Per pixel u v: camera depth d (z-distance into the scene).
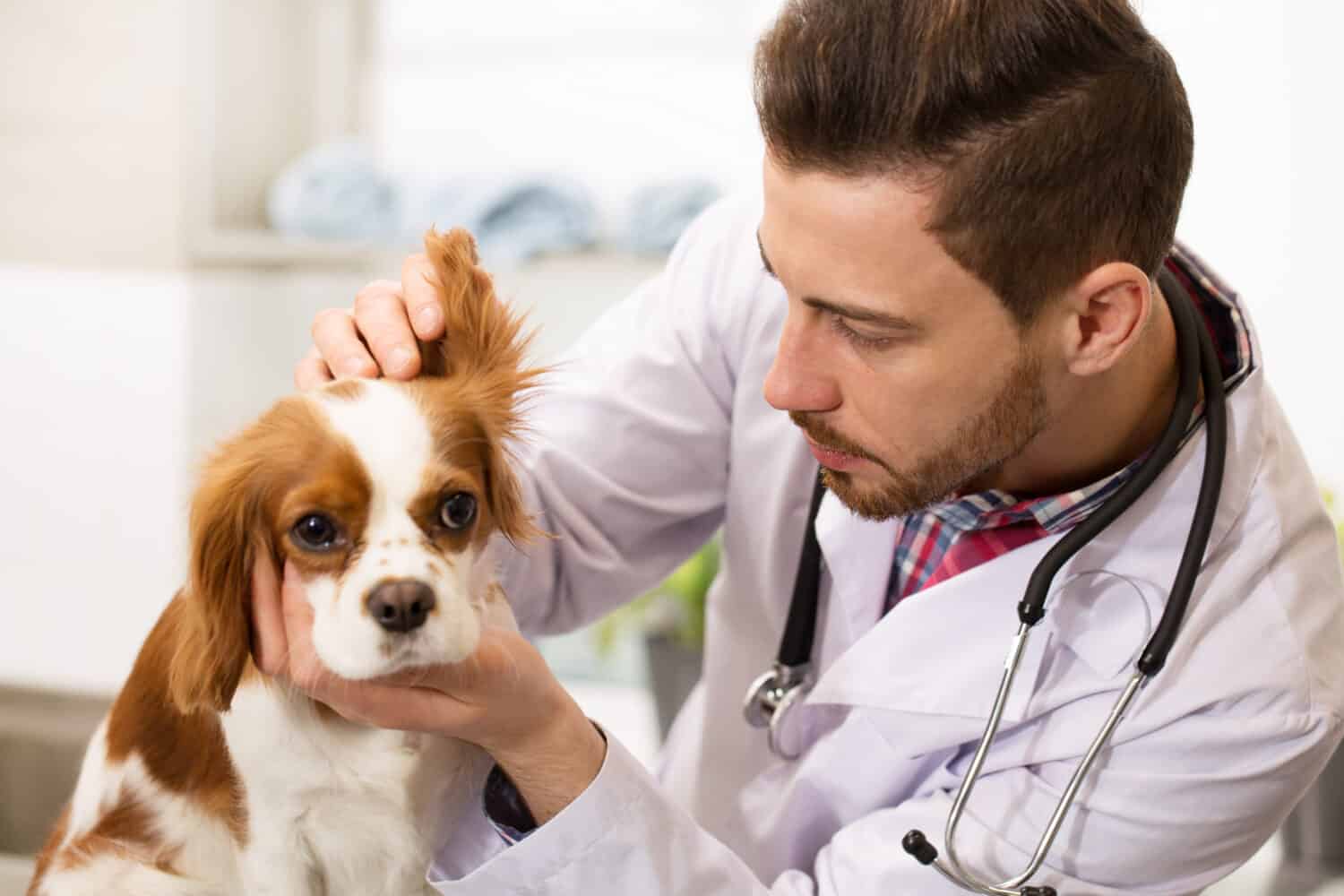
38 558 2.47
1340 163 2.03
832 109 0.80
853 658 1.08
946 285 0.83
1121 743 0.97
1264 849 1.80
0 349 2.42
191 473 0.99
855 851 1.01
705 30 2.44
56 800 2.27
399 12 2.54
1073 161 0.82
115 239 2.34
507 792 0.99
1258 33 2.04
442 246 0.99
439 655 0.84
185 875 1.05
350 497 0.87
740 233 1.26
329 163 2.32
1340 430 2.09
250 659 0.97
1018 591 1.03
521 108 2.53
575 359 1.27
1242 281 2.12
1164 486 1.01
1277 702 0.94
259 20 2.41
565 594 1.24
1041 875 0.97
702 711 1.31
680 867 0.94
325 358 1.01
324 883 1.04
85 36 2.26
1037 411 0.91
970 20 0.79
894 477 0.92
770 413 1.21
